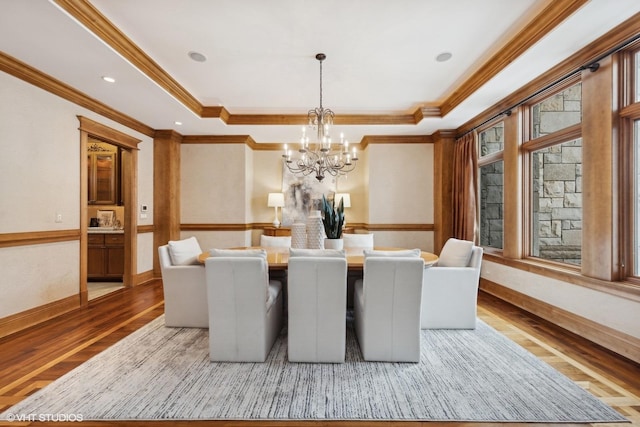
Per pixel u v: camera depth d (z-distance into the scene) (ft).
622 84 7.98
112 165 17.51
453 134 16.61
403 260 7.29
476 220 14.76
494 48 9.37
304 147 10.35
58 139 10.76
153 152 16.79
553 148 11.61
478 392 6.25
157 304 12.26
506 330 9.58
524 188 12.03
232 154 17.83
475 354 7.94
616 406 5.81
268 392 6.22
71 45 8.07
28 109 9.66
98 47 8.17
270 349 8.14
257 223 20.10
